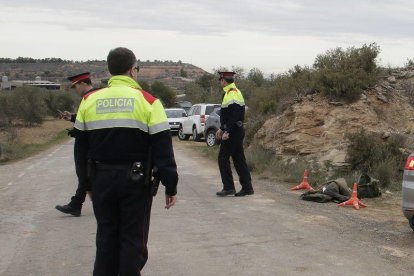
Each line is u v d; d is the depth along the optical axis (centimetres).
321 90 1438
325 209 895
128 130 403
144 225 419
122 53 421
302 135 1372
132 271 407
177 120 3081
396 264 579
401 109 1405
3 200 992
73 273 555
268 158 1389
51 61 13475
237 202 955
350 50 1491
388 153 1188
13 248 653
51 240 688
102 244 417
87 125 414
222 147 1012
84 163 427
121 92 411
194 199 987
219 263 585
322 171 1195
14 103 4534
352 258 601
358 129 1312
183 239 688
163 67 14062
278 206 917
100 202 413
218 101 4084
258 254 619
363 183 1021
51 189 1129
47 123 5178
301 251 630
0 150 1922
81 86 730
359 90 1391
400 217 830
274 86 1841
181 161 1698
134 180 401
